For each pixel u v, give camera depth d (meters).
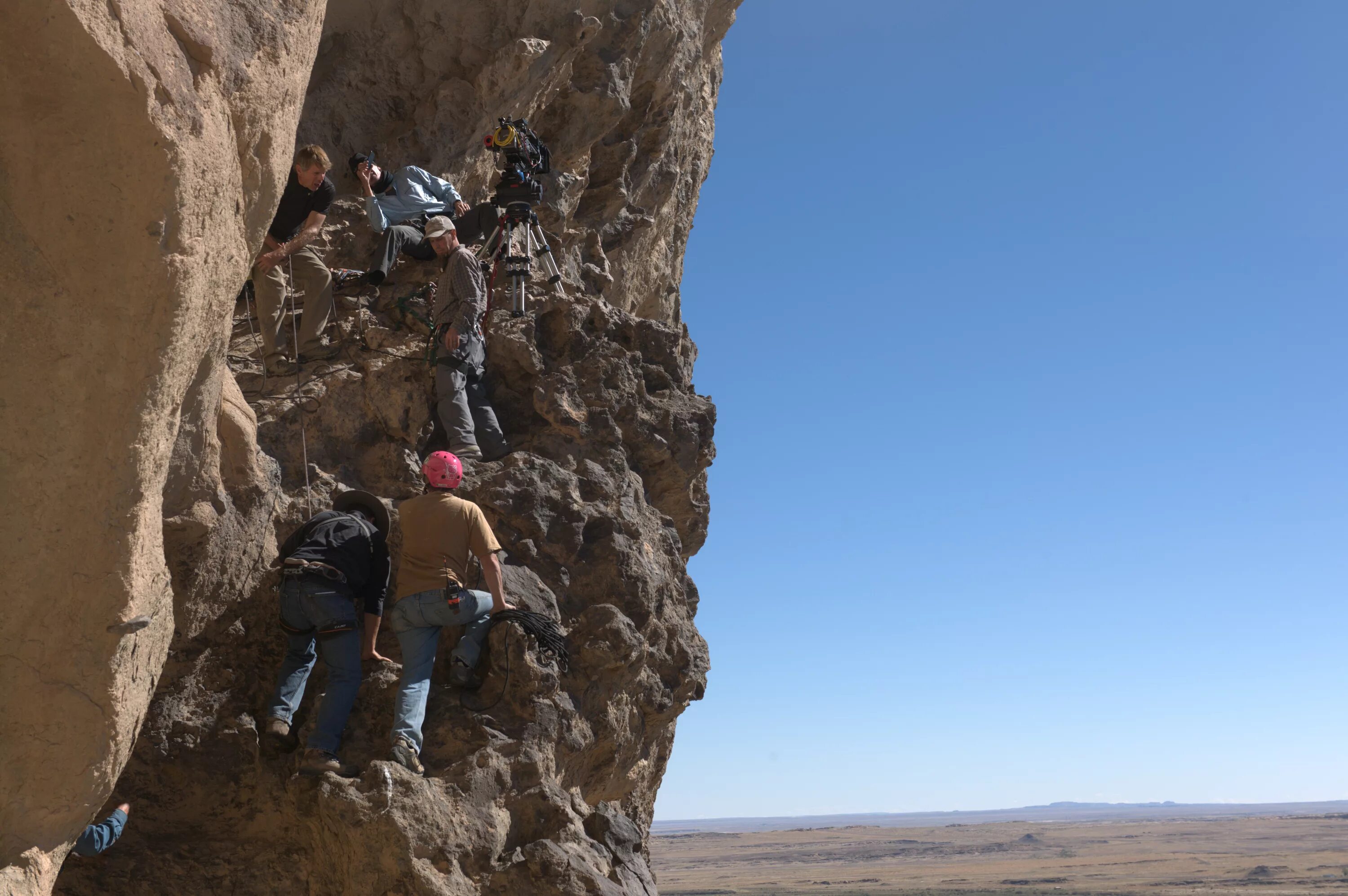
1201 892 119.19
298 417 6.78
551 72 9.80
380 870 4.98
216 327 4.33
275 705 5.43
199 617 5.59
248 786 5.62
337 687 5.36
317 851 5.48
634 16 10.90
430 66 9.46
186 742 5.54
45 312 3.63
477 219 8.55
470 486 6.66
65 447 3.78
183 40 3.67
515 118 9.75
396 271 8.22
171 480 5.12
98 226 3.57
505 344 7.58
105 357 3.72
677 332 8.61
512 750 5.62
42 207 3.54
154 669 4.52
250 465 5.73
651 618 6.98
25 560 3.84
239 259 4.29
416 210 8.15
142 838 5.51
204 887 5.48
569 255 10.58
